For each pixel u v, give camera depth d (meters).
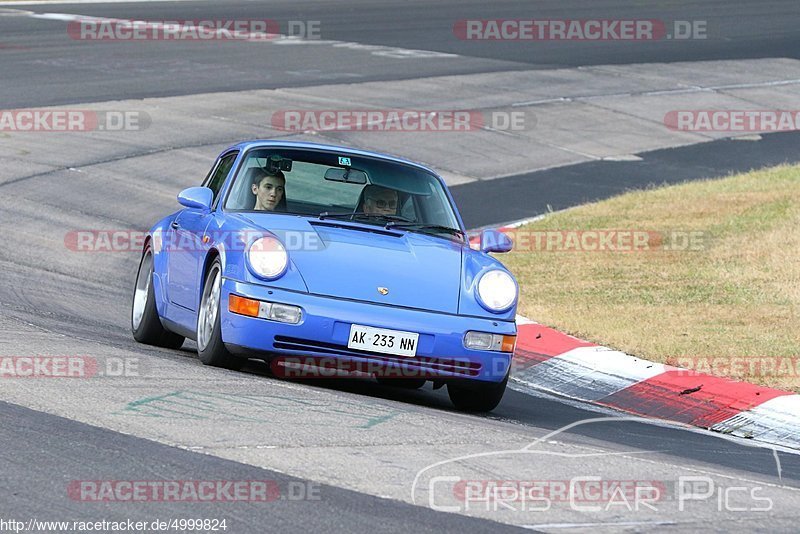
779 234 52.19
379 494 18.05
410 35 123.44
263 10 140.38
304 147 31.19
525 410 29.39
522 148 79.62
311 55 108.25
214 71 97.25
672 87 102.00
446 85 97.00
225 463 19.08
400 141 78.31
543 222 58.62
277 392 25.05
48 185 61.12
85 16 128.00
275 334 25.81
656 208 60.25
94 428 20.67
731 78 106.88
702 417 30.41
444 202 31.23
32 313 35.41
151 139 73.56
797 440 28.53
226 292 26.42
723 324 39.00
